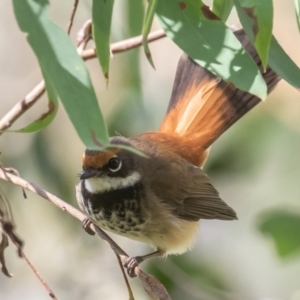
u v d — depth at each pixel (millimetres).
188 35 6359
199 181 9625
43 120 5926
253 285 13258
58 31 5320
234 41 6277
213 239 13266
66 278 12562
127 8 8625
